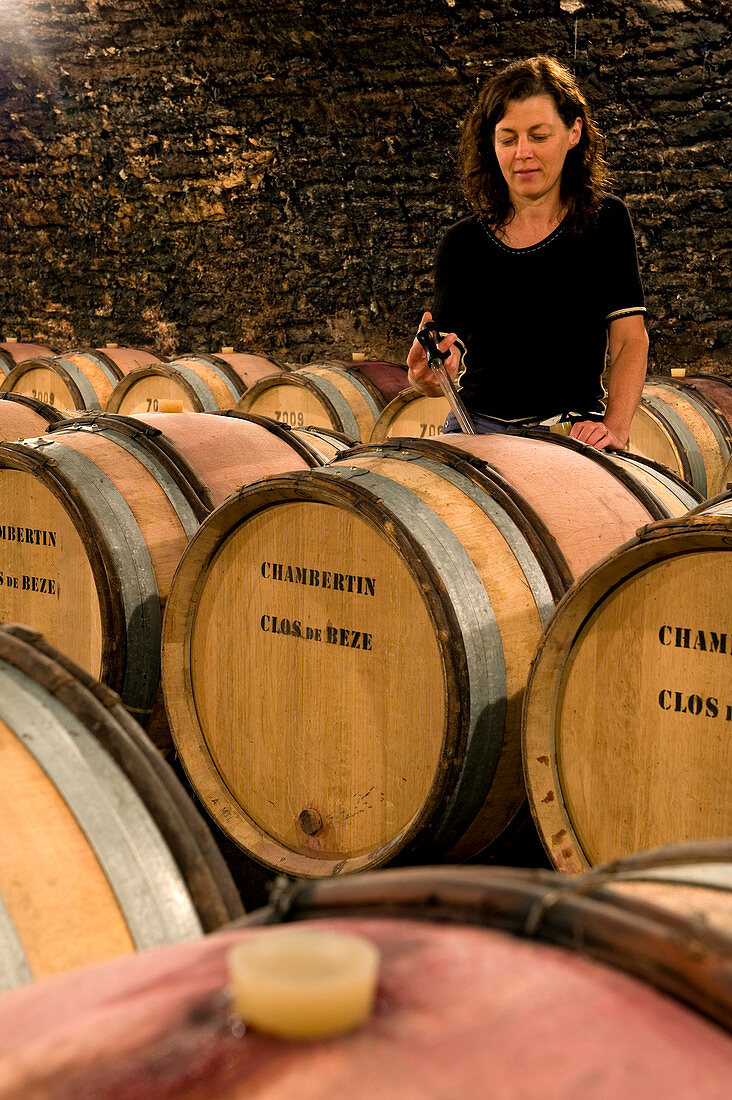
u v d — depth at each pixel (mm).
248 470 3979
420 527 2801
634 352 3572
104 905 1396
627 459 3559
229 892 1534
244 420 4402
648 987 852
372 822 3027
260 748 3289
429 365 3512
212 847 1553
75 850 1427
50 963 1306
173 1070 712
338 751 3096
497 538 2904
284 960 736
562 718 2703
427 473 3041
